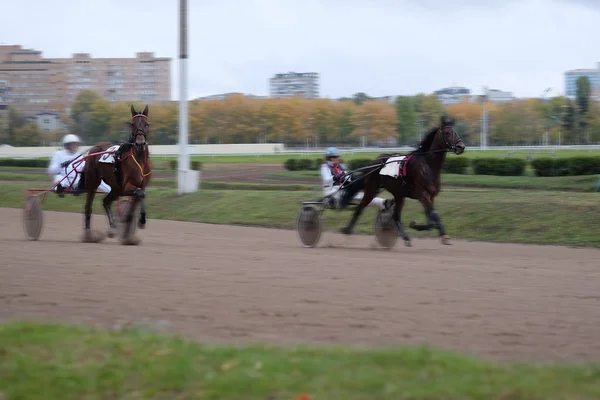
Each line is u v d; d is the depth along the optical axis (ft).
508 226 48.47
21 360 15.87
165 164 138.31
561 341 18.56
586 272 30.55
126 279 27.61
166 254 35.73
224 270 29.99
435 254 38.22
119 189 42.04
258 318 21.08
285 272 29.50
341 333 19.31
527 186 81.25
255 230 55.21
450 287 26.09
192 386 14.42
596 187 74.13
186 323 20.52
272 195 67.62
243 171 124.67
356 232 51.96
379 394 13.44
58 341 17.03
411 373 14.46
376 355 15.53
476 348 17.88
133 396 14.30
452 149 38.24
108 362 15.67
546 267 32.24
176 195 73.56
